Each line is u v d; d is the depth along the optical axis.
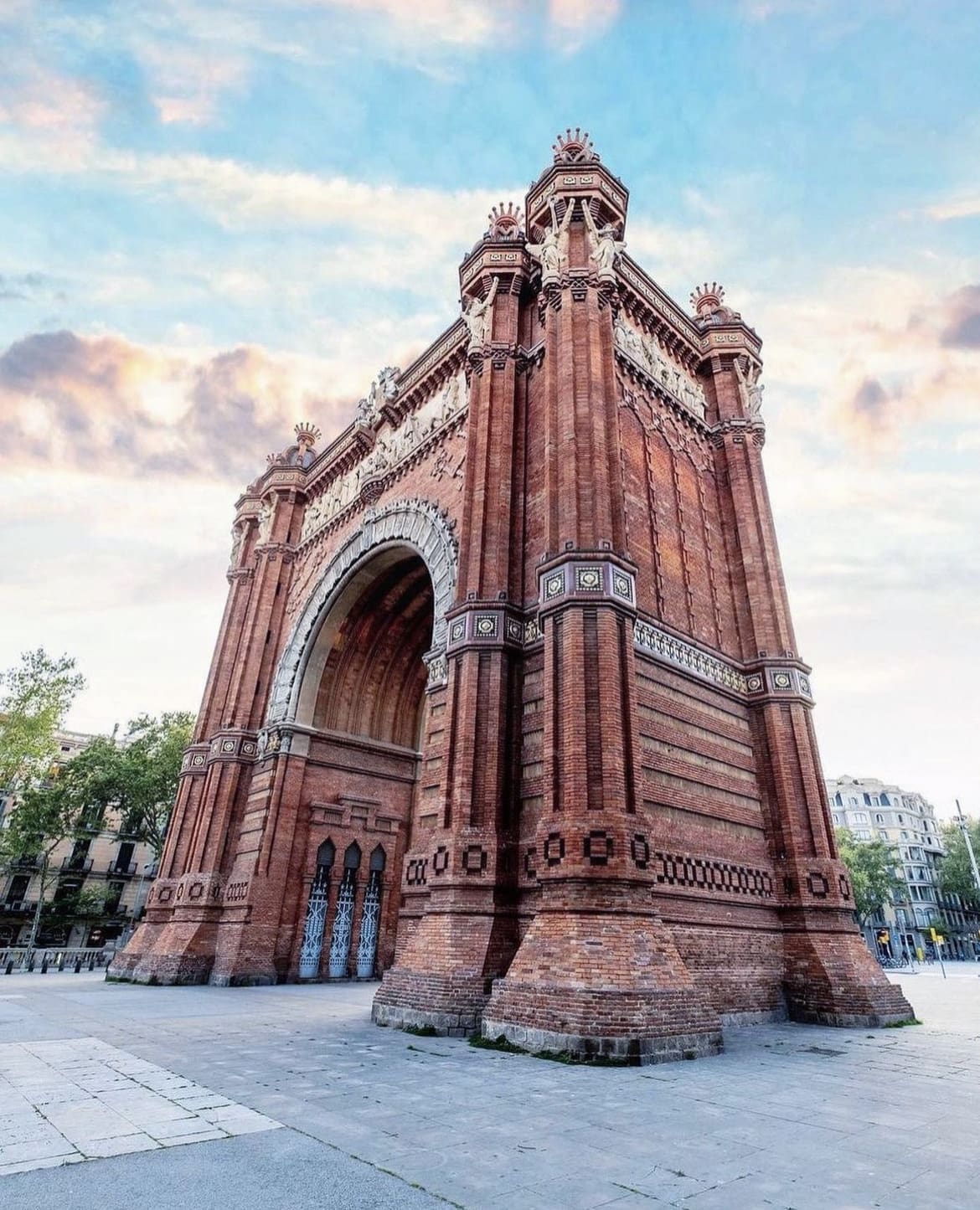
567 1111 8.36
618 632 16.58
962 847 107.31
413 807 33.06
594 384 19.58
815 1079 10.52
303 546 36.09
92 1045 12.33
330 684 32.03
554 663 16.47
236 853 29.78
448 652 19.22
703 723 20.00
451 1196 5.64
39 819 51.84
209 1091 8.95
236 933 26.84
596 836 14.16
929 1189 5.96
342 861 30.02
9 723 44.25
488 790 16.94
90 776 53.78
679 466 24.16
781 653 22.59
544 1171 6.25
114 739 63.56
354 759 31.75
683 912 16.77
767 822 20.75
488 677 18.17
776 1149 7.01
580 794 14.64
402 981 15.73
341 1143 6.93
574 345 20.16
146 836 54.88
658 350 25.66
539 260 22.72
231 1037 13.57
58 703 45.97
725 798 19.58
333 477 35.72
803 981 18.44
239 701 32.75
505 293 24.22
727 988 16.94
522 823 16.86
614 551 17.61
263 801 29.31
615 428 19.36
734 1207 5.55
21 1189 5.56
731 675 22.05
